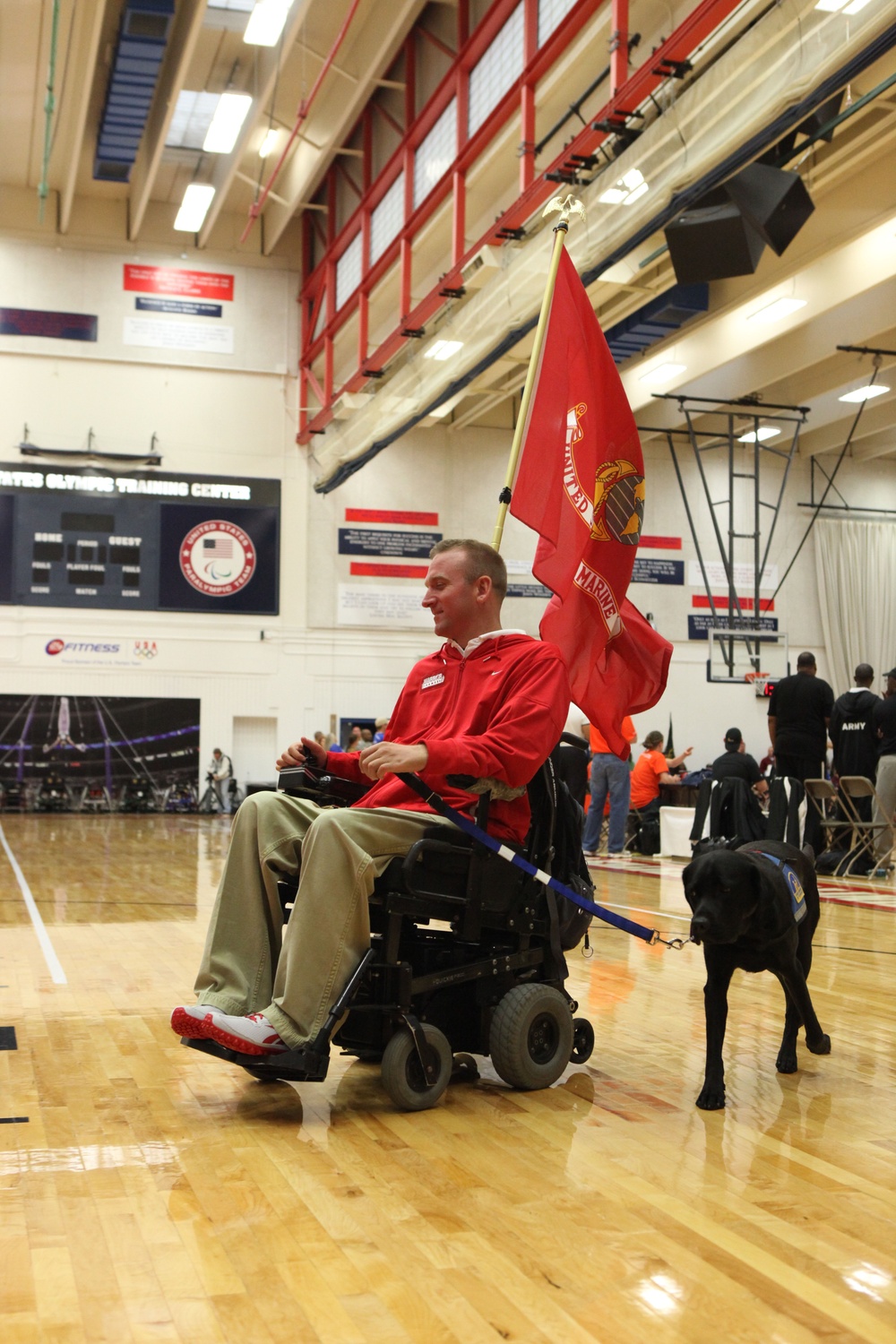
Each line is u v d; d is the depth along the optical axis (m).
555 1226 1.73
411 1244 1.65
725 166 8.38
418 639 20.66
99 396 19.62
